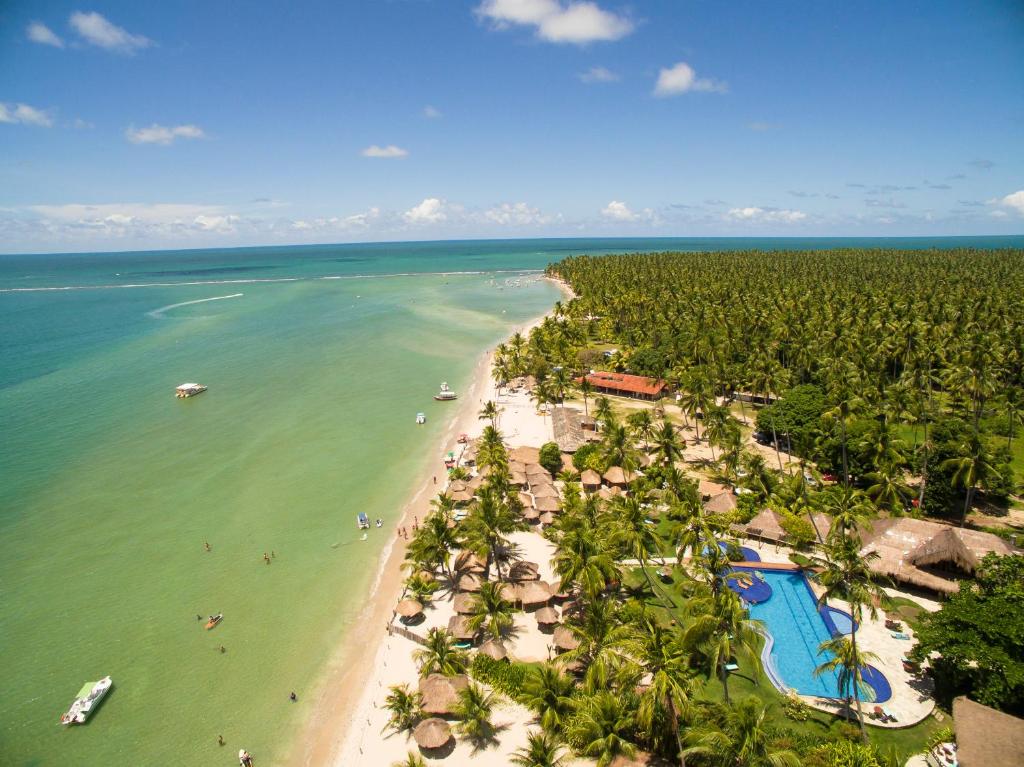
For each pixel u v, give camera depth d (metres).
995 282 163.12
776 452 75.75
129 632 46.50
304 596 51.09
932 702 36.84
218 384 110.75
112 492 68.44
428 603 49.34
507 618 43.12
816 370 94.62
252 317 187.50
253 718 39.09
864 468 64.56
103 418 91.94
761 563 51.31
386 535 60.38
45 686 41.34
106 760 36.09
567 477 69.81
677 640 38.25
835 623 44.56
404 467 75.94
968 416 84.50
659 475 65.25
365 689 41.38
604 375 108.00
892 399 76.25
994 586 38.09
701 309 131.25
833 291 150.88
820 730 35.19
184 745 37.16
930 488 58.69
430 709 37.50
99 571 53.94
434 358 134.12
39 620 47.50
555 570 45.38
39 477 72.00
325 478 72.69
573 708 35.34
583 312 163.50
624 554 49.72
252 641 45.81
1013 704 32.59
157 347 141.62
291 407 98.44
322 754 36.56
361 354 136.75
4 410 95.00
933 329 98.75
